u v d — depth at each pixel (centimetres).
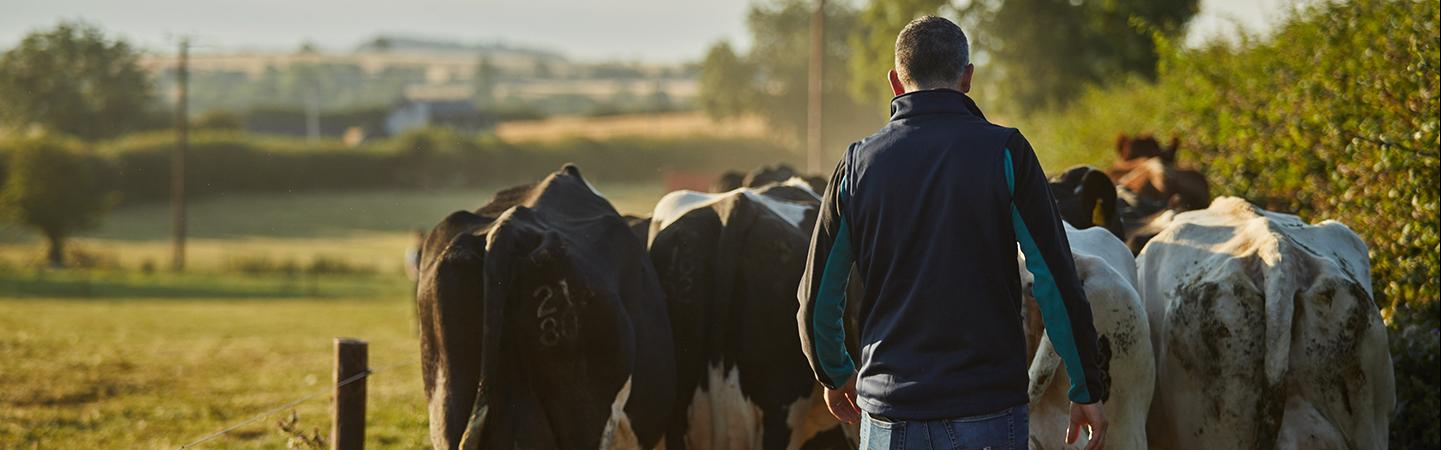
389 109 17812
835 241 415
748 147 11606
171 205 9244
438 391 568
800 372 645
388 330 2442
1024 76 4525
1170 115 1672
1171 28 1738
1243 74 1368
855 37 5256
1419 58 857
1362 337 567
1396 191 836
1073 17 4456
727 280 645
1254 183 1147
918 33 410
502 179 10894
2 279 4541
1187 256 614
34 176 6141
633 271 616
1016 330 393
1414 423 776
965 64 411
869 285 402
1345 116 965
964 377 384
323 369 1733
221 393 1469
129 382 1559
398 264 5947
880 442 396
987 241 386
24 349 1934
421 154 10581
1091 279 543
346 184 10300
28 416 1270
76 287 4241
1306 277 570
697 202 727
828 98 10931
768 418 642
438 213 9100
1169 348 606
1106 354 543
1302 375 571
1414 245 829
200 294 4075
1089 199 708
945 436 385
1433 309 831
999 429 385
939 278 386
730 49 11269
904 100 407
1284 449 565
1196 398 595
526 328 564
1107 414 550
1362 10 1065
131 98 11525
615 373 579
